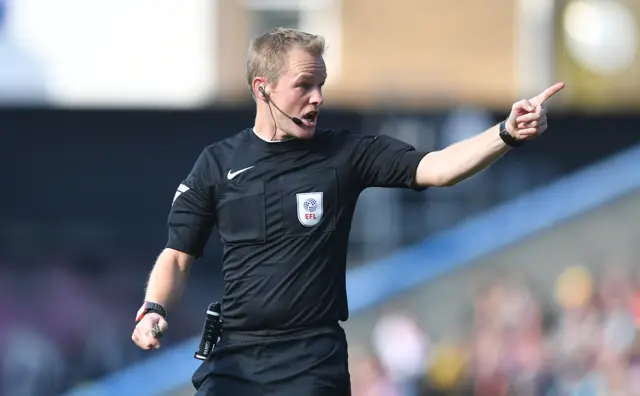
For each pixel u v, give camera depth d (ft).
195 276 147.74
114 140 145.89
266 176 52.08
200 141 145.18
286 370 51.55
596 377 138.51
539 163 151.23
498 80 243.40
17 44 219.61
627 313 141.59
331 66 243.19
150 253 146.92
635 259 145.79
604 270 146.10
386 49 242.99
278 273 51.55
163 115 145.07
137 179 146.00
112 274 146.82
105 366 145.59
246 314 51.96
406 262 146.72
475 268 146.00
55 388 145.48
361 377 140.97
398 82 241.14
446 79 242.37
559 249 147.23
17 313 146.61
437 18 243.19
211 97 219.82
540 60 244.01
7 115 145.69
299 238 51.65
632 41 254.47
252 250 51.93
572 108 151.02
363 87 241.76
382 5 242.78
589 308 143.02
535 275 146.41
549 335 142.31
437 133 143.33
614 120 148.56
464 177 51.11
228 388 51.98
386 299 144.56
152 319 51.21
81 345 146.10
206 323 53.01
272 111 52.19
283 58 51.70
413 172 51.88
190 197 53.16
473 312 143.95
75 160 146.30
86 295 146.61
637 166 149.28
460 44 243.60
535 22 244.22
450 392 139.85
